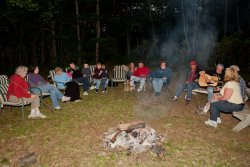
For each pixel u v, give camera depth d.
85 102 7.61
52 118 6.15
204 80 7.21
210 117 5.72
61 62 14.71
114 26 17.56
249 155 4.44
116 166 4.03
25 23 13.88
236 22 19.92
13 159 4.26
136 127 4.89
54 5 13.27
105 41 15.62
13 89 5.96
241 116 5.35
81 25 15.57
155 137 4.86
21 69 6.03
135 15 18.39
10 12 12.24
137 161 4.16
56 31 15.62
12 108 6.93
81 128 5.52
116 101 7.72
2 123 5.81
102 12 16.58
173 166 4.04
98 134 5.20
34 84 7.09
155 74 8.63
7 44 15.63
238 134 5.30
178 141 4.91
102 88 8.90
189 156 4.36
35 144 4.76
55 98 6.84
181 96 8.37
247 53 14.76
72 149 4.56
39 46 16.09
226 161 4.23
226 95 5.29
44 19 13.22
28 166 4.06
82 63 15.01
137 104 7.41
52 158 4.28
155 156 4.31
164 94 8.67
